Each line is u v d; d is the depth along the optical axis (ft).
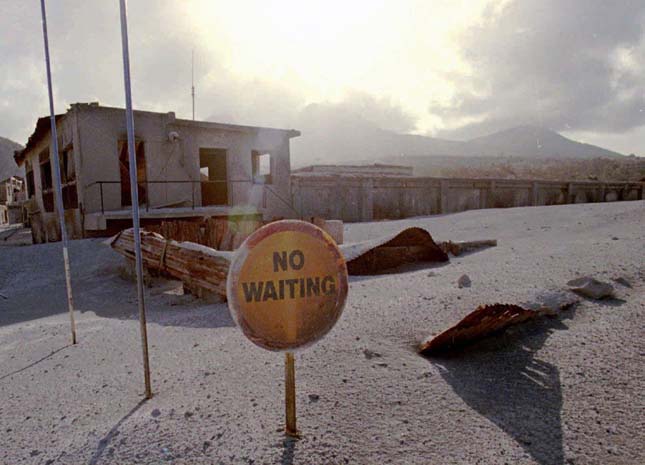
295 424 6.28
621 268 13.42
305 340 5.89
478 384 7.88
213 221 30.71
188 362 9.75
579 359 8.50
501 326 9.95
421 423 6.56
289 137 58.59
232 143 53.52
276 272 5.75
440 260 20.95
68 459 5.94
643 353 8.29
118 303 20.39
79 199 43.80
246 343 10.67
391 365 8.64
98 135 44.24
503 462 5.58
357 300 13.79
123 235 27.09
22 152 68.23
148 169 47.42
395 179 68.90
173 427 6.61
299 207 61.21
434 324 10.67
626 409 6.64
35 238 67.56
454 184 74.59
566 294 11.77
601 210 37.93
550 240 23.25
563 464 5.49
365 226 50.57
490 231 33.37
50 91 11.80
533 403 7.11
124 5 7.91
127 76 8.00
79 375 9.74
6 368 10.88
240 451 5.91
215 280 17.43
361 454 5.81
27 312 20.15
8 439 6.77
